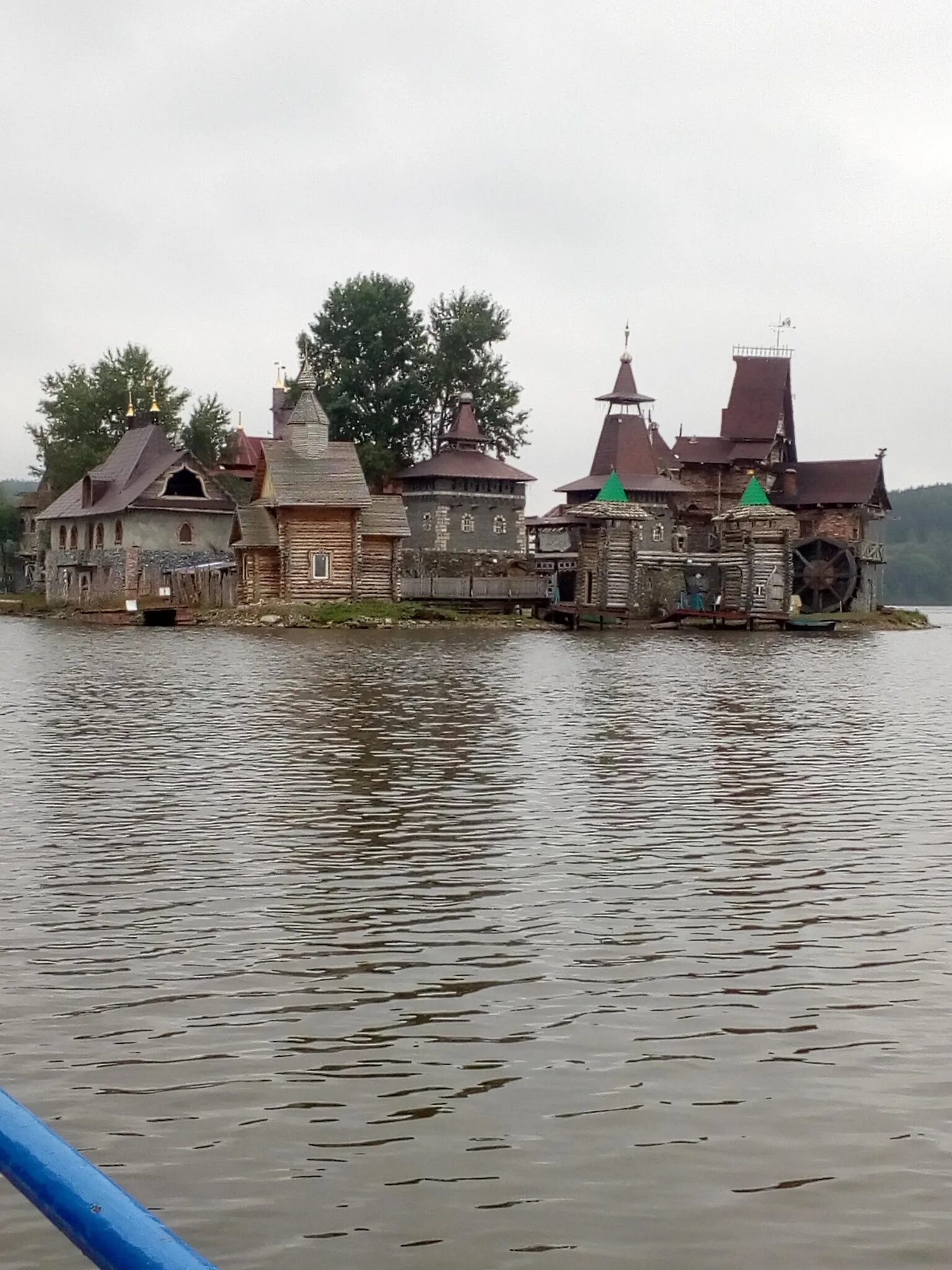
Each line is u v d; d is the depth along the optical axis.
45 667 57.12
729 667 64.31
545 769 28.89
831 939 16.20
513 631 98.69
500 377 137.75
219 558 114.81
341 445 106.56
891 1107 11.36
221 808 23.97
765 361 142.38
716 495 140.62
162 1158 10.37
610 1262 8.91
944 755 31.95
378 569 105.94
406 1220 9.45
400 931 16.38
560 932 16.41
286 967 14.97
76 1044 12.66
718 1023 13.34
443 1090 11.68
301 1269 8.81
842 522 136.88
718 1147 10.59
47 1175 4.02
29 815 23.23
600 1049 12.66
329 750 31.25
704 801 25.27
